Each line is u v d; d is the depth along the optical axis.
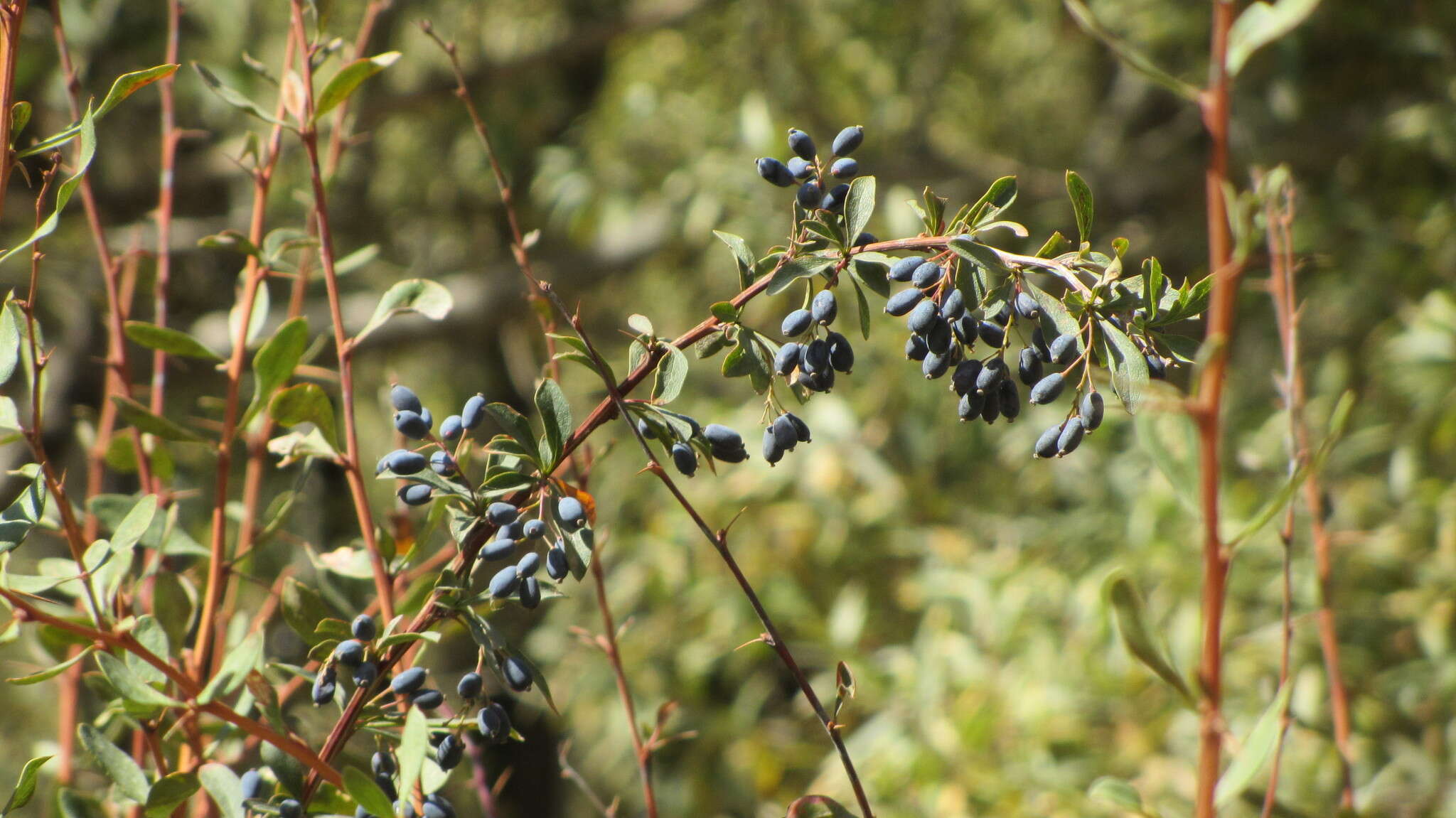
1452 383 2.88
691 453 1.24
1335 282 3.28
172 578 1.34
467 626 1.25
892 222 2.90
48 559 1.28
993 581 2.82
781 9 3.58
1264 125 3.65
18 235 2.52
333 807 1.26
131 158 2.99
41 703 2.26
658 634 3.20
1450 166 3.37
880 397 3.29
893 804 2.52
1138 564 2.73
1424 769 2.31
